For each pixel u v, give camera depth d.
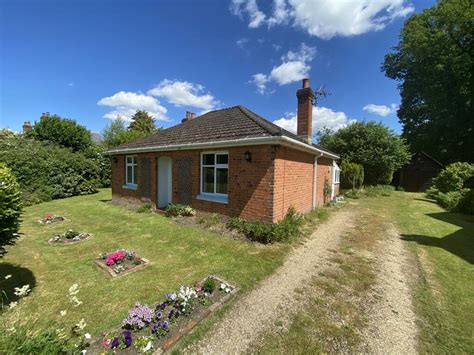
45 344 2.05
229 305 3.31
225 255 5.17
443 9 21.14
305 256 5.21
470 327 2.92
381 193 16.83
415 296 3.63
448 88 22.98
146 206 10.01
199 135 8.56
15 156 12.53
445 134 23.92
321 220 8.54
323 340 2.68
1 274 4.21
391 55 26.72
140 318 2.75
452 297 3.62
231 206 7.28
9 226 3.34
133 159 11.47
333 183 14.04
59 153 15.23
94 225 7.64
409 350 2.55
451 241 6.36
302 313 3.17
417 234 7.00
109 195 15.28
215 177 7.88
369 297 3.60
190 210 8.38
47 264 4.66
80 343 2.35
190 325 2.80
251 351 2.50
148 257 5.04
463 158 23.66
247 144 6.57
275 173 6.31
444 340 2.70
